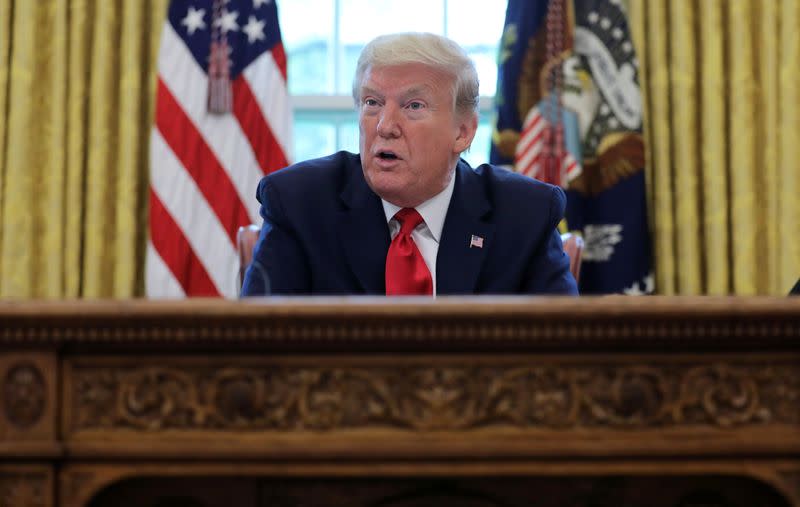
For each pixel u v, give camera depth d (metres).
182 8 4.63
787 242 4.53
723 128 4.58
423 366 1.45
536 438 1.44
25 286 4.56
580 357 1.46
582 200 4.54
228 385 1.46
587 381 1.46
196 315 1.41
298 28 5.26
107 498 1.51
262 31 4.67
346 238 2.52
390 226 2.56
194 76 4.59
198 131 4.56
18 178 4.57
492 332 1.42
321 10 5.27
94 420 1.46
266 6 4.70
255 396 1.45
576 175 4.53
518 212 2.60
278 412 1.45
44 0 4.65
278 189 2.59
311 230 2.53
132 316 1.42
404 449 1.43
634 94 4.54
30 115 4.60
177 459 1.45
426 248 2.54
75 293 4.59
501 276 2.52
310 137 5.21
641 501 1.51
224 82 4.55
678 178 4.57
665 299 1.43
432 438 1.44
